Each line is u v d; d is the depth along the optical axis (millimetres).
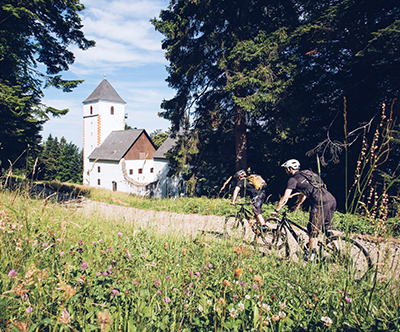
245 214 5395
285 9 15516
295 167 4582
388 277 2234
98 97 55000
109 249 2826
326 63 13500
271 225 4934
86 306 1757
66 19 14508
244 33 14789
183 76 16469
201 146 16609
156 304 1918
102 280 2148
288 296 2277
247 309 1891
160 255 3170
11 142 12000
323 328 1726
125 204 4348
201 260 2994
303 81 14125
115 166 47062
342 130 12898
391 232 2273
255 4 15609
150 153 49969
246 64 14617
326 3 13961
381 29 9820
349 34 11867
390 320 1832
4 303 1490
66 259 2254
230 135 17203
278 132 14109
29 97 11242
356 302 2025
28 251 2285
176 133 17172
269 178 16422
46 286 1817
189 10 15781
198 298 2049
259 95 13555
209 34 15391
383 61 11148
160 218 4961
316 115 14367
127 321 1608
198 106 17078
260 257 3510
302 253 3486
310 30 12781
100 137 55219
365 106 12773
